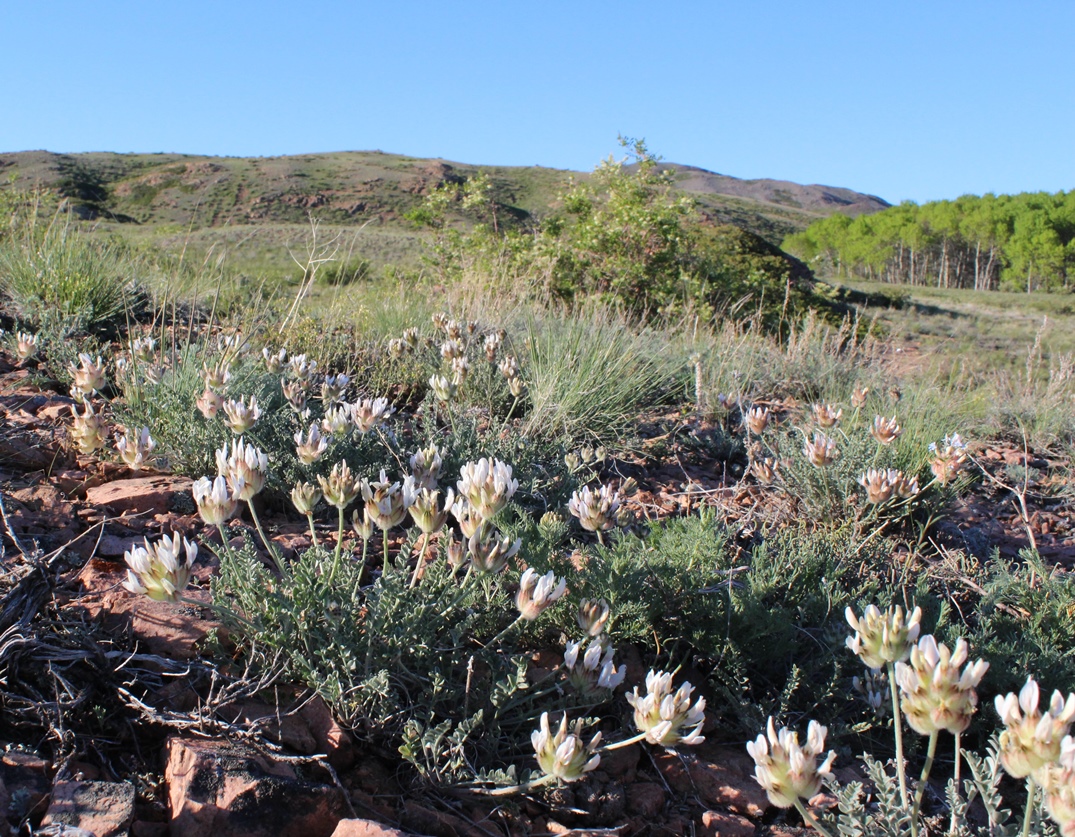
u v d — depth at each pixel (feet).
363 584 9.61
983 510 17.25
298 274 36.52
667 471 16.97
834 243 280.92
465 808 6.78
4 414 13.76
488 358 18.80
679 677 9.17
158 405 13.70
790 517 14.51
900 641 5.98
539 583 7.21
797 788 5.49
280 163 252.83
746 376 23.52
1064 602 10.97
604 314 25.57
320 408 15.75
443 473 13.32
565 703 7.54
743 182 623.36
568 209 45.37
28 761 6.06
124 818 5.72
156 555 6.60
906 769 8.46
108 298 21.02
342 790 6.39
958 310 136.67
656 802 7.29
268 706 7.21
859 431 16.65
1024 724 5.01
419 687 7.70
